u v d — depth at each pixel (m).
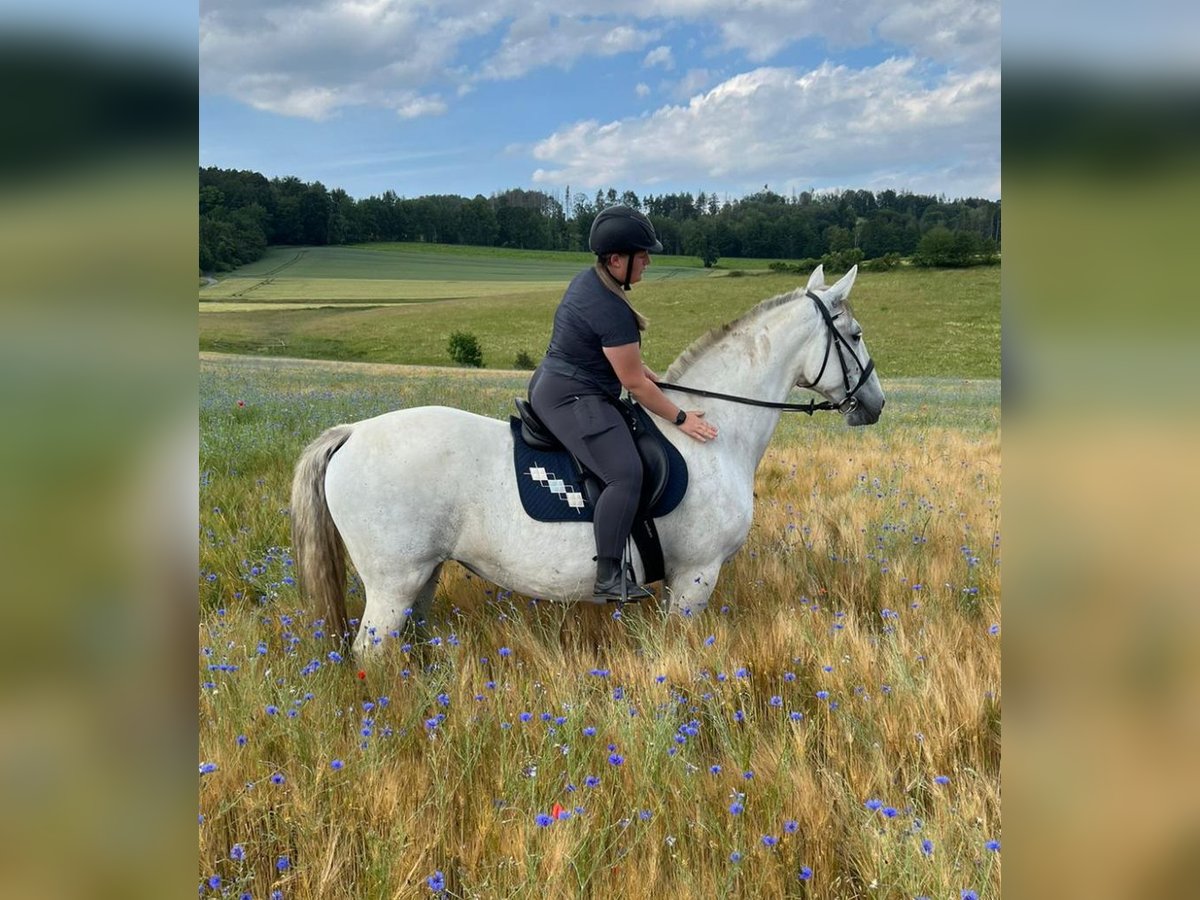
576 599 3.82
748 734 3.06
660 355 36.84
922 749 3.00
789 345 4.20
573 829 2.47
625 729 2.95
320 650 3.68
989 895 2.17
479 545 3.71
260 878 2.45
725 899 2.27
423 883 2.39
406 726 3.14
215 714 3.05
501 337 45.53
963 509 6.46
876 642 3.75
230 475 6.95
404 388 16.47
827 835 2.57
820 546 5.38
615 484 3.55
